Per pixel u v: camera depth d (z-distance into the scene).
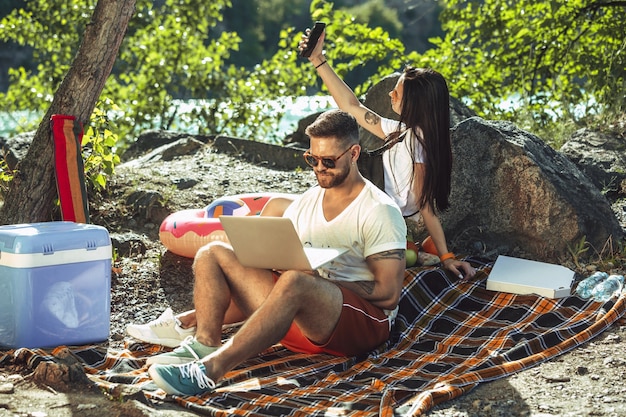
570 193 6.36
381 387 4.28
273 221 4.27
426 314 5.48
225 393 4.18
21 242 4.69
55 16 18.19
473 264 6.08
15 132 16.38
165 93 16.66
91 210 7.32
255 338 4.18
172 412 3.94
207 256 4.56
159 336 4.88
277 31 57.88
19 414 3.79
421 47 52.88
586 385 4.30
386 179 5.92
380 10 52.91
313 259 4.41
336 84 6.13
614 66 11.12
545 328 5.10
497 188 6.43
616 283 5.55
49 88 17.94
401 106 5.79
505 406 4.06
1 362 4.48
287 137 10.50
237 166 8.86
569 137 9.15
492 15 13.88
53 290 4.79
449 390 4.12
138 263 6.48
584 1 12.46
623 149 8.00
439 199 5.82
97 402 3.97
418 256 6.04
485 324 5.28
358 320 4.60
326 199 4.86
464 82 14.12
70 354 4.59
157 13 18.02
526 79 13.51
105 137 7.24
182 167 8.66
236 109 15.88
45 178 6.26
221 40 17.27
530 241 6.36
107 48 6.27
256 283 4.55
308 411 3.94
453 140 6.55
